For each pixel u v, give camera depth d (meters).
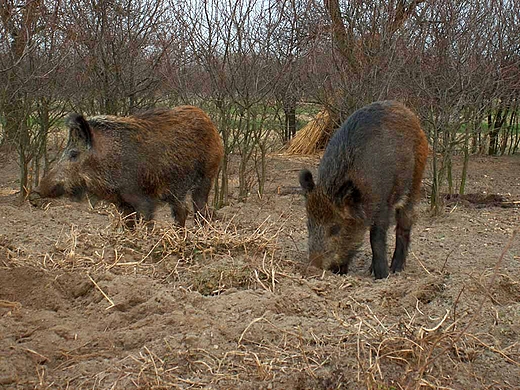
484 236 4.71
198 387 2.45
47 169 5.77
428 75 5.35
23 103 5.45
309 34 5.57
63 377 2.55
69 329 2.89
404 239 3.99
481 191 6.35
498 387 2.50
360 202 3.67
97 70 5.58
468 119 5.60
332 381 2.46
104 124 4.17
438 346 2.66
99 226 4.61
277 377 2.50
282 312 3.03
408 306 3.14
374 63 5.31
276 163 7.70
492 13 6.15
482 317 2.99
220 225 4.12
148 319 2.92
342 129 3.82
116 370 2.54
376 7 5.36
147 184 4.24
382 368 2.53
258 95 5.51
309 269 3.64
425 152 4.01
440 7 5.32
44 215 4.89
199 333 2.77
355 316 2.97
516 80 6.70
